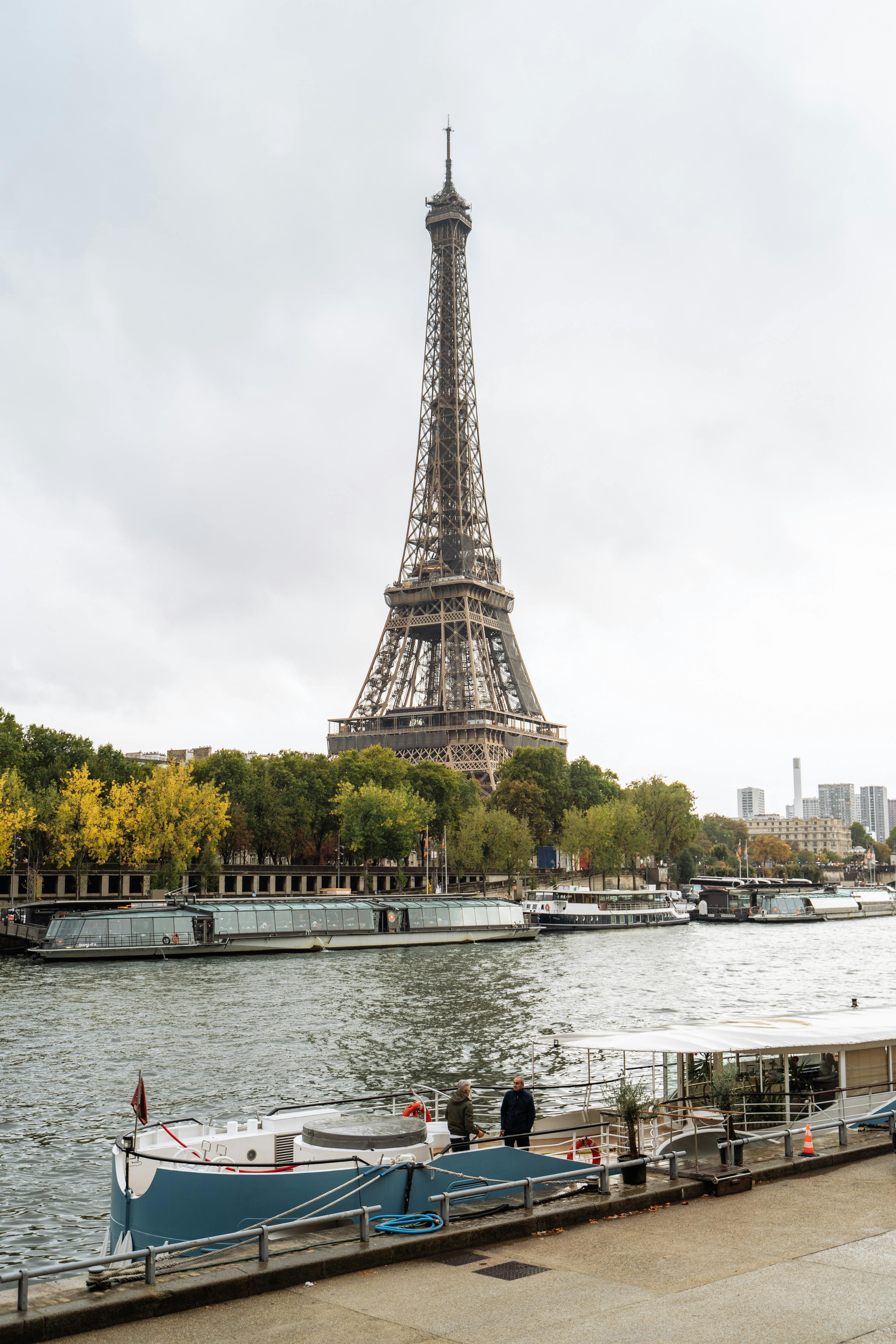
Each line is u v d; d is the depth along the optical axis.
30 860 138.88
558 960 116.12
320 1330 15.35
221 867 162.88
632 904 190.38
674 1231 19.94
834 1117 31.73
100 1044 60.72
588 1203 21.25
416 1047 60.22
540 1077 51.94
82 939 111.44
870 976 104.69
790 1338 14.38
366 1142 27.41
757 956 127.44
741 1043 28.89
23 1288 15.45
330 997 81.50
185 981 92.56
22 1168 38.31
